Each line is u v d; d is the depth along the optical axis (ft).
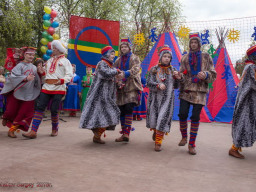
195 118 12.76
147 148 13.64
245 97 12.52
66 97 28.68
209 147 14.52
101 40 27.76
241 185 8.47
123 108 15.26
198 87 13.19
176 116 27.91
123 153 12.33
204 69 13.33
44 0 46.03
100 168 9.76
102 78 13.43
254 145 15.74
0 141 13.89
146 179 8.73
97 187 7.82
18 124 15.07
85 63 27.84
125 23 37.45
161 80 13.32
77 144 13.94
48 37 26.18
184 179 8.89
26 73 15.46
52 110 15.58
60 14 49.37
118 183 8.25
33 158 10.69
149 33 30.30
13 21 39.11
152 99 13.71
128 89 14.58
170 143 15.21
